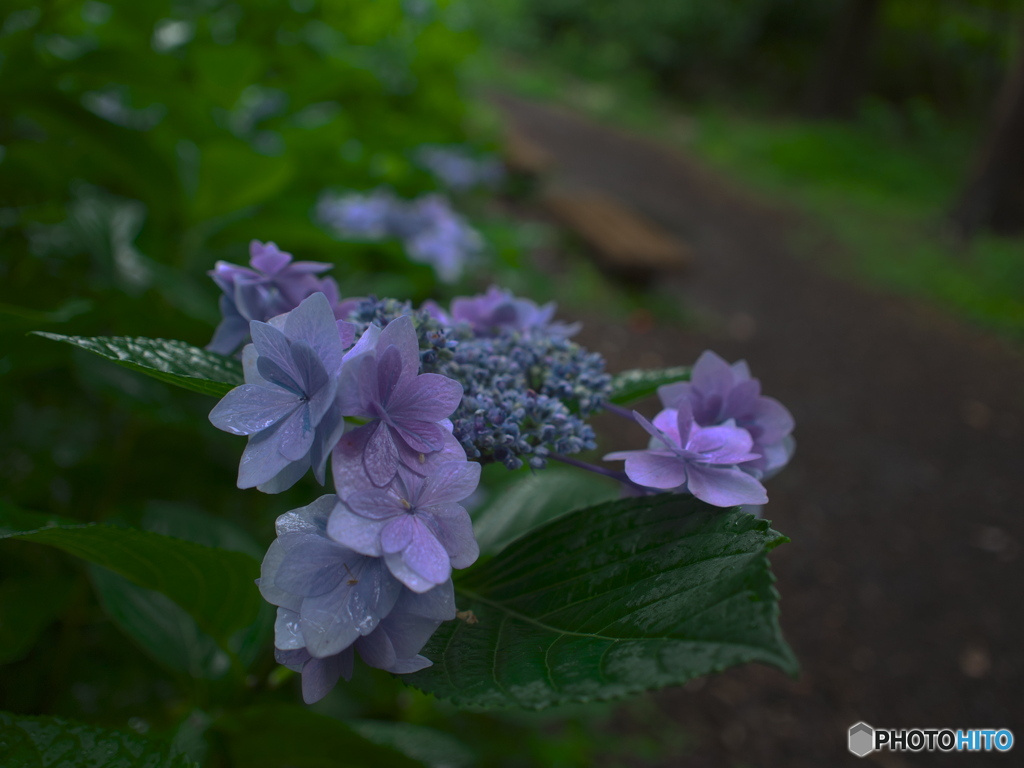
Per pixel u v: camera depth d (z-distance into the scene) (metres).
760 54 5.98
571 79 5.35
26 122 0.67
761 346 1.99
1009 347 2.25
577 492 0.42
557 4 5.81
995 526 1.42
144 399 0.46
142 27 0.63
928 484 1.53
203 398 0.50
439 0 1.12
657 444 0.27
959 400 1.89
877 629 1.14
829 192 3.64
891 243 3.00
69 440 0.54
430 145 1.17
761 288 2.40
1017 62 3.12
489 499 0.45
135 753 0.24
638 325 1.89
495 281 1.41
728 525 0.23
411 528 0.20
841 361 2.00
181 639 0.40
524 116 4.05
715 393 0.28
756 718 0.95
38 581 0.45
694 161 3.87
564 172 3.22
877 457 1.59
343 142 0.77
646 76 5.63
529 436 0.25
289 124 0.71
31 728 0.24
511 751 0.60
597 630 0.21
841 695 1.01
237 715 0.33
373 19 1.04
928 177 4.09
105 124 0.51
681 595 0.20
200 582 0.31
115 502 0.53
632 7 5.70
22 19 0.57
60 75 0.52
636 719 0.89
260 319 0.28
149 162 0.54
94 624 0.52
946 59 5.84
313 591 0.19
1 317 0.36
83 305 0.40
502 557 0.26
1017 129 3.09
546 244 2.20
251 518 0.59
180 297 0.50
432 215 0.84
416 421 0.21
